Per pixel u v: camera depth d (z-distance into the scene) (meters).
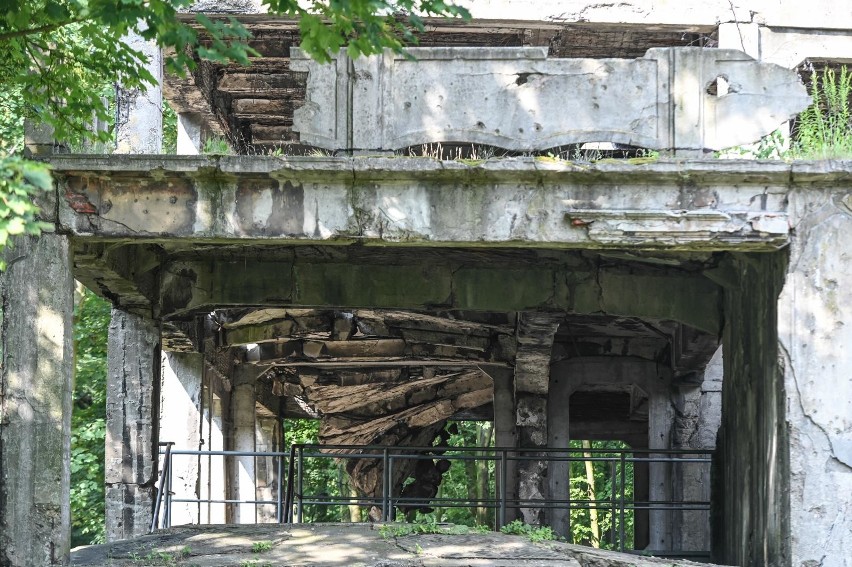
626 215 8.89
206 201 8.99
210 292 12.27
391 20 8.15
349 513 28.77
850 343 8.88
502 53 9.07
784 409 8.88
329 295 12.25
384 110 9.11
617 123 9.06
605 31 13.02
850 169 8.79
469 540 9.80
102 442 22.55
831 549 8.72
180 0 7.59
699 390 15.73
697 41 13.44
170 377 16.39
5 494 8.77
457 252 12.23
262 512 20.58
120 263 10.91
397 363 17.95
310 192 8.98
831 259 8.91
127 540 10.08
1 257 8.91
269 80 13.84
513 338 15.75
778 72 9.09
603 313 12.25
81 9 8.00
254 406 18.92
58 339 8.91
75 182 8.97
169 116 21.48
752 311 10.34
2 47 8.83
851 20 12.69
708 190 8.93
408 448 13.16
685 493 15.55
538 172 8.86
